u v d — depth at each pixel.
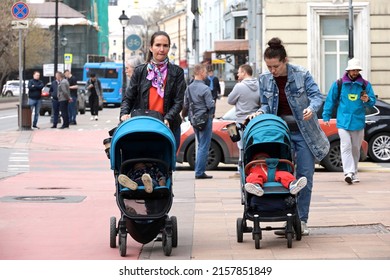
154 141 15.82
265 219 15.92
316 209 21.22
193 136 33.47
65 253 15.88
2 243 16.98
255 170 16.14
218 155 33.28
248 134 16.30
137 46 53.12
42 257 15.50
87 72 126.12
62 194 25.34
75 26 192.38
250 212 16.12
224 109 64.06
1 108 119.94
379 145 36.50
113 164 15.50
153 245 16.67
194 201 23.31
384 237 17.12
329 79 54.81
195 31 35.69
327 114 27.53
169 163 15.84
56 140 50.19
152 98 16.81
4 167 35.12
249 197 16.09
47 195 25.05
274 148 16.78
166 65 16.88
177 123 16.83
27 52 158.75
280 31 53.94
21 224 19.42
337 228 18.42
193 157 33.56
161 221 15.46
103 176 31.48
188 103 29.25
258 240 15.97
